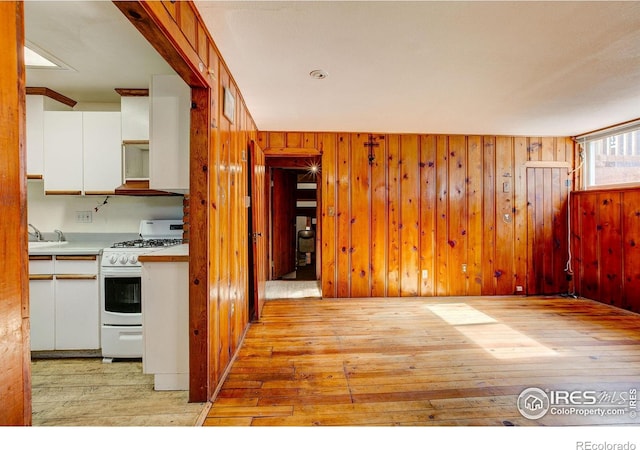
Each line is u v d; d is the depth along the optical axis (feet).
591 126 12.59
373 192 13.75
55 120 9.27
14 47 2.29
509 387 6.66
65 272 8.05
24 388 2.37
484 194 14.05
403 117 11.51
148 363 6.55
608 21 5.58
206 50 5.90
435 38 6.18
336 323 10.68
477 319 10.98
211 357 6.31
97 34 6.64
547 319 10.93
